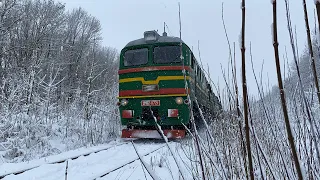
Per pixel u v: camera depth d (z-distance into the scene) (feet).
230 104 7.71
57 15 97.14
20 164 17.10
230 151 8.33
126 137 28.89
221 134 9.44
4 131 26.91
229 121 9.09
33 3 90.79
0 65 52.90
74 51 98.48
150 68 28.17
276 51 3.38
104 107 41.63
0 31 62.08
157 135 27.76
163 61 28.04
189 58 28.68
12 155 25.26
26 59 65.36
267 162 5.17
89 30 119.34
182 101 27.12
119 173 15.12
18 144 26.09
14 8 67.46
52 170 15.70
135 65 28.89
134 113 28.37
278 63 3.38
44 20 90.22
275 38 3.36
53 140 30.73
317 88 4.01
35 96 33.83
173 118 27.32
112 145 26.32
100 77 73.97
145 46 28.99
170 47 28.30
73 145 30.25
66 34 110.73
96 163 17.85
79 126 35.17
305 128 6.32
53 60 62.69
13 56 65.82
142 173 15.02
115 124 38.88
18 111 29.76
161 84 27.68
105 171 14.97
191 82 28.66
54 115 35.58
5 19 64.49
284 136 6.97
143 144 26.73
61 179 13.80
